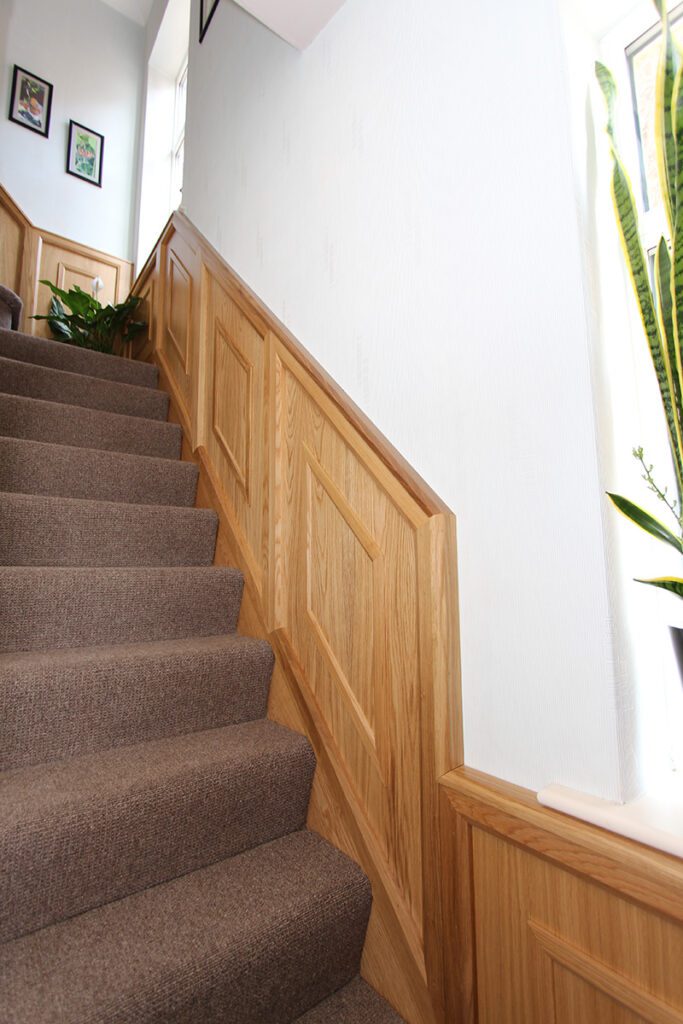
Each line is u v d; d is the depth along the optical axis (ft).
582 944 2.09
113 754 3.43
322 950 2.87
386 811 3.06
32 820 2.64
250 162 5.60
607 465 2.30
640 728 2.24
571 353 2.37
